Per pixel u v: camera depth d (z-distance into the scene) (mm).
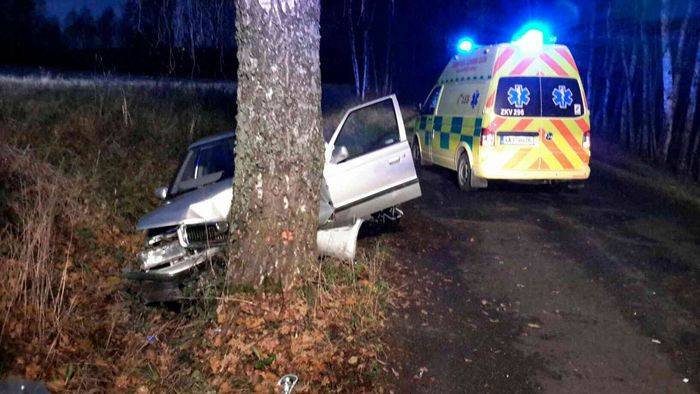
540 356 4824
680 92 17781
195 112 13758
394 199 7047
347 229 6219
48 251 5543
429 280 6312
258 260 5008
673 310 5707
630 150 17297
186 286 5414
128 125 11406
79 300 5262
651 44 16375
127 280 5914
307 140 4980
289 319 4789
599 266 6895
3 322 4395
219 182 6285
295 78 4848
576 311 5676
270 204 4961
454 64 12125
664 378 4531
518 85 9883
